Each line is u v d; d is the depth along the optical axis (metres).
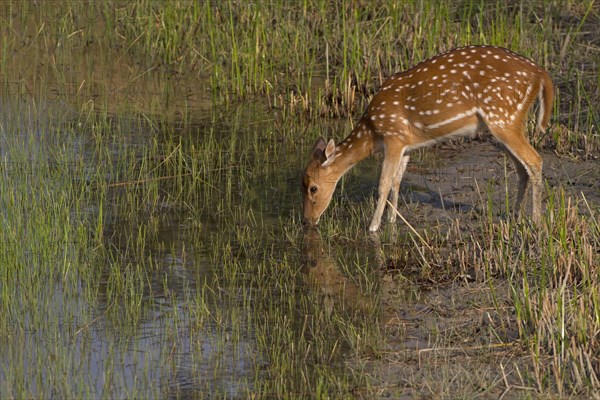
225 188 14.41
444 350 9.30
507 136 12.36
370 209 13.57
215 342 9.69
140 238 12.42
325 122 17.20
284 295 10.84
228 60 19.66
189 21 21.06
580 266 10.52
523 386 8.53
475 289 10.74
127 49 20.88
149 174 14.80
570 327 9.32
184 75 19.73
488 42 18.45
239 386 8.78
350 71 18.12
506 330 9.67
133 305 10.44
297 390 8.69
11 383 8.74
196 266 11.67
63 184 13.95
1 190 13.27
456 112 12.52
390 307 10.45
